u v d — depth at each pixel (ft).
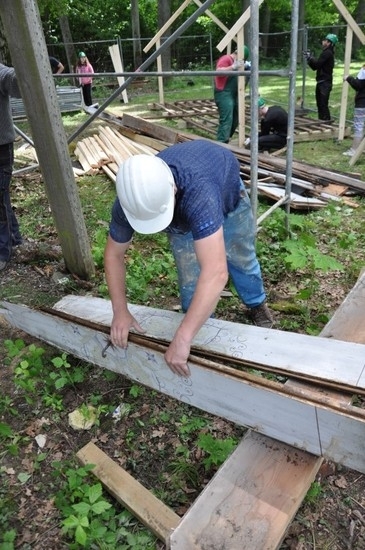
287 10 70.95
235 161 7.79
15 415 8.80
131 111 39.32
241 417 6.73
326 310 11.37
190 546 5.65
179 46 65.36
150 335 7.79
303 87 36.01
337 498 7.10
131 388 9.07
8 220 13.19
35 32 9.72
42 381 9.49
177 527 5.85
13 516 7.05
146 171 5.75
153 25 72.28
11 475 7.70
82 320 8.71
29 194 19.93
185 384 7.20
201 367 6.61
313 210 17.24
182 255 8.34
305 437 6.03
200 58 65.82
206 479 7.49
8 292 12.41
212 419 8.48
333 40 29.12
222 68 24.32
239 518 5.83
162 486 7.45
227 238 8.84
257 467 6.33
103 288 12.16
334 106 37.93
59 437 8.36
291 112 14.05
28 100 10.46
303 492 6.01
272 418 6.25
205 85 53.83
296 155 25.12
